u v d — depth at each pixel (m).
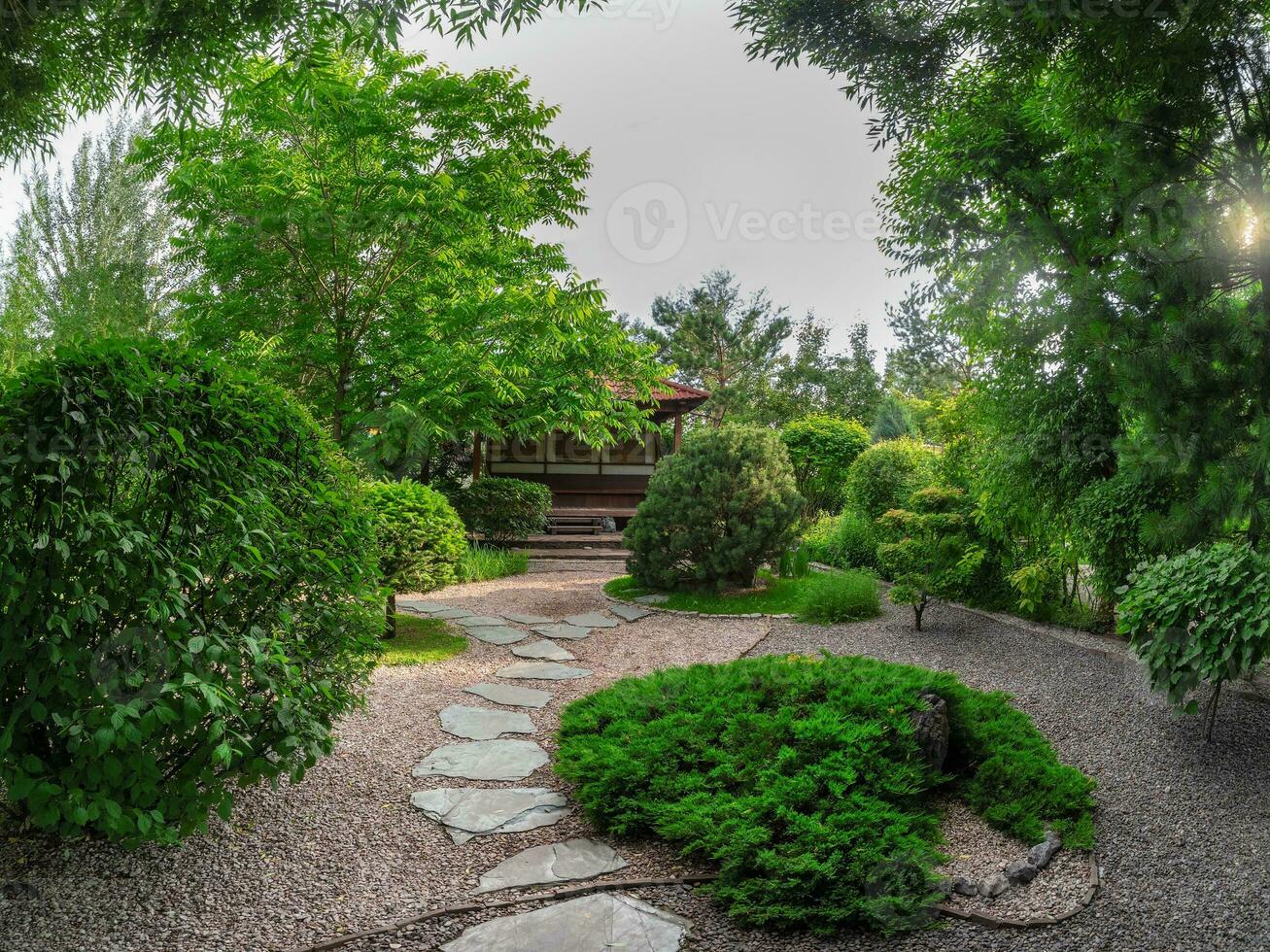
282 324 9.94
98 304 15.60
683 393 15.45
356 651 3.21
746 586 9.21
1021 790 3.54
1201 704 4.77
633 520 9.32
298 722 2.82
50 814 2.34
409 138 9.14
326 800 3.38
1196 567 4.35
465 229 9.62
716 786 3.32
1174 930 2.54
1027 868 2.88
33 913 2.40
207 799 2.61
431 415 9.57
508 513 12.66
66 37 3.65
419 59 9.17
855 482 11.05
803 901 2.58
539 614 8.12
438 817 3.29
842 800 3.08
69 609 2.34
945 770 3.89
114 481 2.55
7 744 2.25
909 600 7.10
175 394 2.72
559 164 11.33
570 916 2.55
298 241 9.12
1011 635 6.78
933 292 7.41
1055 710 4.86
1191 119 4.05
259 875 2.74
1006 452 7.00
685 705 4.06
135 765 2.40
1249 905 2.70
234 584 2.85
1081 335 4.54
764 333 25.48
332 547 3.13
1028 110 6.01
